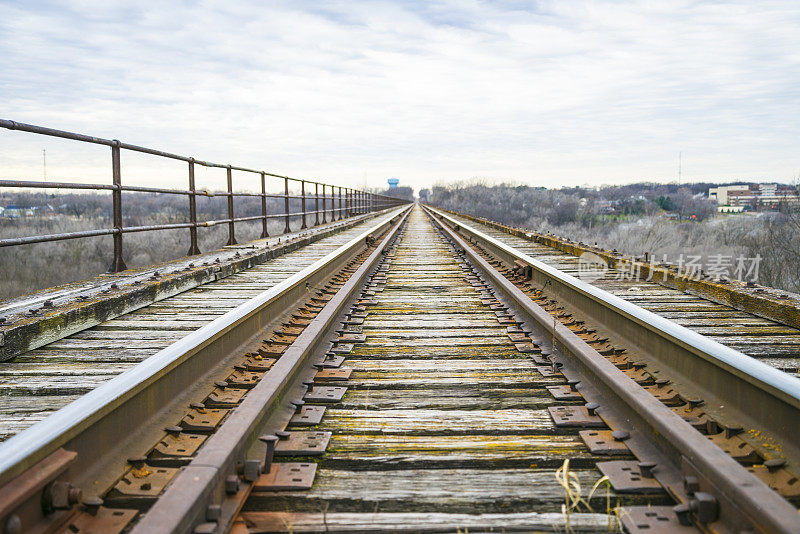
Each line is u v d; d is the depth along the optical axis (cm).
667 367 376
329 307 537
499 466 257
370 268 931
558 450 270
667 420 244
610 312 492
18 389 292
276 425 292
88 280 561
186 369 325
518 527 204
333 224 1953
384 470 253
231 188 1021
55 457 196
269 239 1181
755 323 443
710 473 200
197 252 854
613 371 321
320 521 206
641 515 208
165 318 464
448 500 225
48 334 377
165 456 251
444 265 1048
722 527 189
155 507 176
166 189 746
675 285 618
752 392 281
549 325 444
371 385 368
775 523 162
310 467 248
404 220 3067
